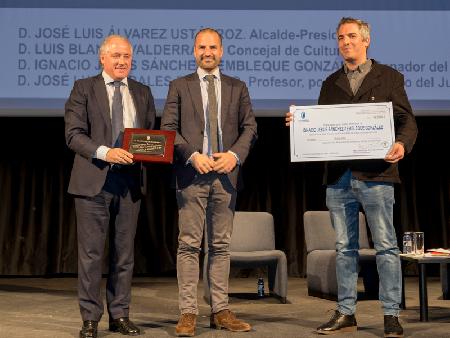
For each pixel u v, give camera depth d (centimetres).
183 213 325
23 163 648
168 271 661
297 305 445
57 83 538
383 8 547
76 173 313
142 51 541
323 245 510
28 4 538
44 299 472
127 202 317
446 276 466
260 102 545
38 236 649
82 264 312
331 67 547
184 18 544
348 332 320
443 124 650
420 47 547
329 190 328
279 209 666
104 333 321
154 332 325
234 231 493
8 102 536
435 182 662
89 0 540
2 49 536
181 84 331
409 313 397
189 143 322
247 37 545
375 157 311
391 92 319
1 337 317
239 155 318
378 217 312
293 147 319
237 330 323
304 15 546
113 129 316
